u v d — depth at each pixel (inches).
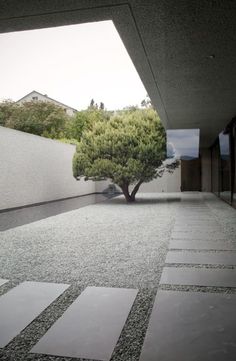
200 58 175.3
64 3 115.9
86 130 481.7
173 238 201.3
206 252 163.5
